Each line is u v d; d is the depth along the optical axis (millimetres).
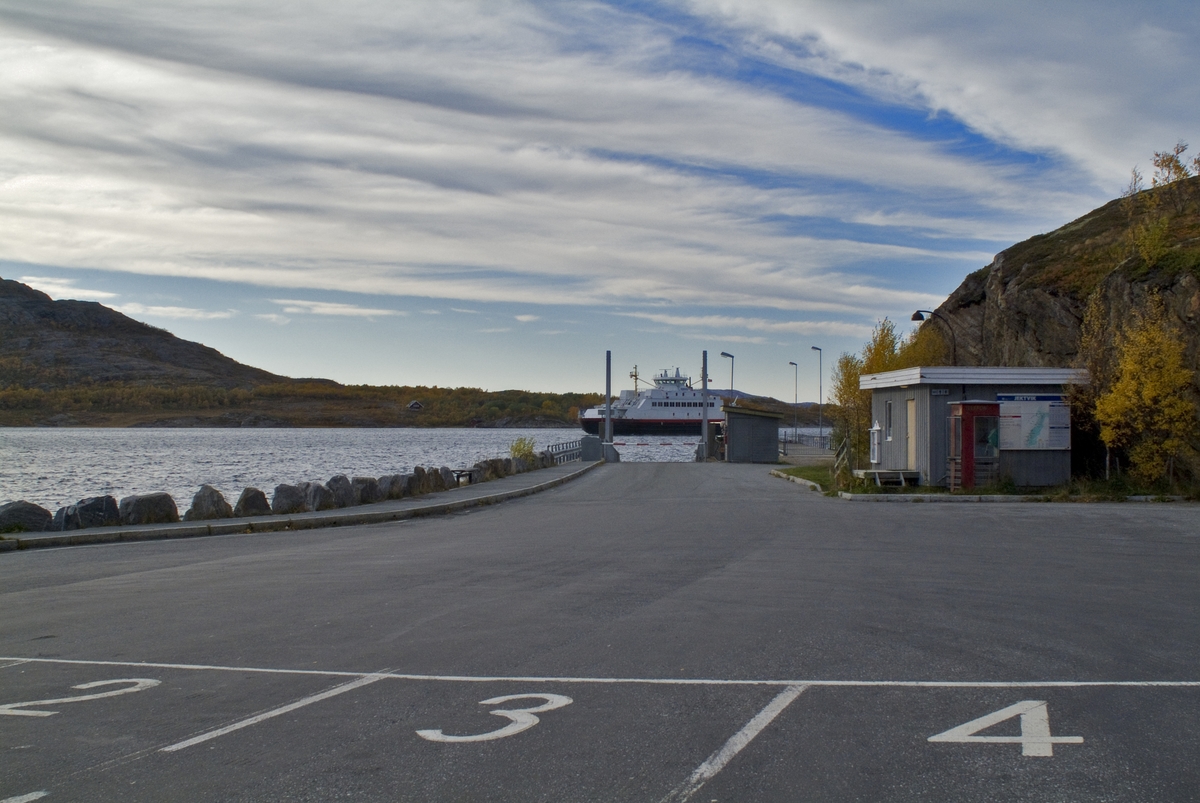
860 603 8844
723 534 14906
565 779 4465
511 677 6312
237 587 10320
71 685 6328
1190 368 22266
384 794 4320
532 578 10586
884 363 34781
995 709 5496
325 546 14336
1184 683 6035
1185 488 20812
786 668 6461
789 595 9297
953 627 7750
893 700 5691
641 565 11531
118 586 10555
